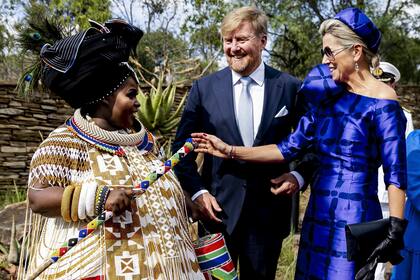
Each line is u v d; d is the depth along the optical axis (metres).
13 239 3.92
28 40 2.81
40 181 2.03
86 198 1.97
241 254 2.97
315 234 2.55
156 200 2.19
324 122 2.58
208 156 3.07
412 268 3.13
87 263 2.01
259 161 2.77
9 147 8.41
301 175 2.88
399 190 2.31
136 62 8.88
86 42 2.13
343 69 2.47
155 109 6.57
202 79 3.11
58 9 10.39
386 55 21.39
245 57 2.90
